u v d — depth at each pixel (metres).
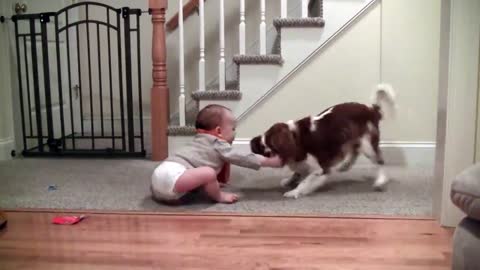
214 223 1.88
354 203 2.09
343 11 2.77
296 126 2.19
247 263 1.52
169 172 2.04
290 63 2.83
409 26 2.77
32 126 3.38
